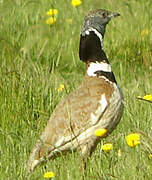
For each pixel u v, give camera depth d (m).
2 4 19.70
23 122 12.77
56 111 11.50
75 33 18.47
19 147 11.95
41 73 14.33
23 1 19.59
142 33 17.62
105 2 20.66
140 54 17.27
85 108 11.25
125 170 10.81
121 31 17.91
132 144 10.58
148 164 10.87
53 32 18.48
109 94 11.29
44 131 11.44
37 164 11.21
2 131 12.39
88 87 11.47
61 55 17.33
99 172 10.98
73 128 11.21
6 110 12.92
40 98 13.27
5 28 17.81
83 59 11.93
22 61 15.07
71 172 10.81
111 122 11.38
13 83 13.34
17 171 11.27
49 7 19.73
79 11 19.50
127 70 16.75
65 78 16.06
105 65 11.75
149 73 16.50
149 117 12.80
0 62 16.05
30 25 18.55
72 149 11.35
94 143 11.40
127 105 13.06
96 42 11.89
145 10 18.55
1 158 11.73
